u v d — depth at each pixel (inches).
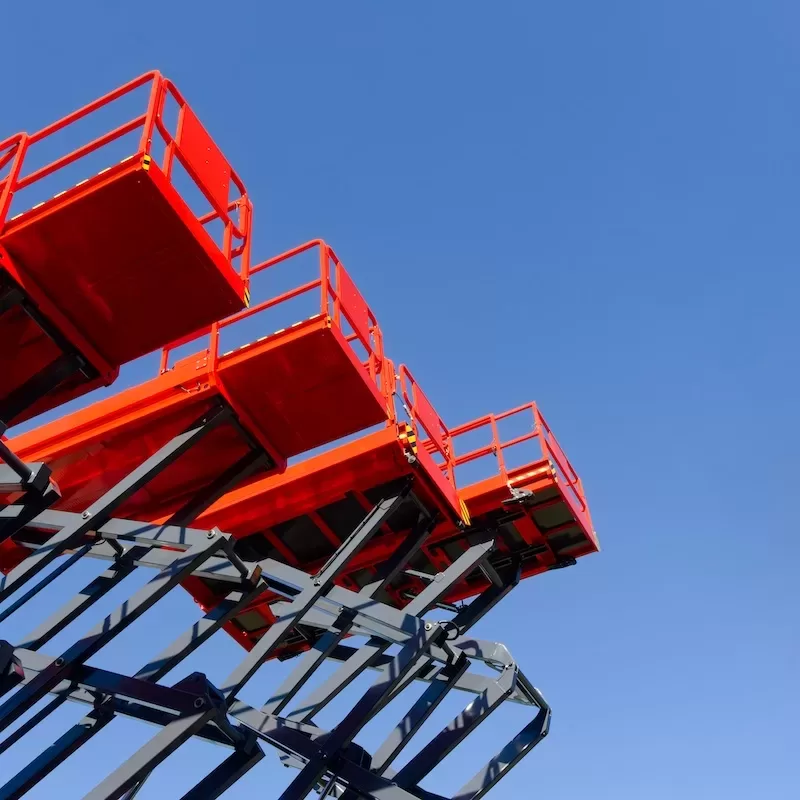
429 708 456.1
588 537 536.7
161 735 319.0
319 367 374.9
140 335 339.0
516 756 460.1
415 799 394.3
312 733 425.7
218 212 348.2
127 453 390.9
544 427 552.7
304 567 513.7
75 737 366.0
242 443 396.5
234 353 375.2
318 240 410.6
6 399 326.3
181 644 375.9
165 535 362.0
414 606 451.2
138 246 307.4
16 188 330.3
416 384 510.9
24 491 333.4
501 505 510.9
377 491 463.8
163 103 329.4
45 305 318.0
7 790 351.6
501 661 461.1
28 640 365.1
